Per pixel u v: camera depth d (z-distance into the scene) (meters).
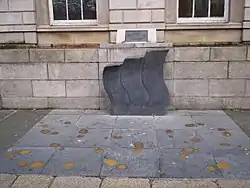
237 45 6.29
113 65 6.04
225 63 6.30
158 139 4.82
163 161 4.04
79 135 5.05
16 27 6.62
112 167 3.89
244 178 3.59
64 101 6.69
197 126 5.43
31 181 3.56
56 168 3.89
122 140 4.80
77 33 6.66
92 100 6.64
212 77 6.38
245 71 6.30
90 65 6.45
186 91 6.47
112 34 6.53
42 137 4.99
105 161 4.07
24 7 6.54
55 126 5.55
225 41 6.48
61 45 6.72
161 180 3.56
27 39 6.68
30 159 4.16
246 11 6.25
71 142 4.75
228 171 3.76
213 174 3.69
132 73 6.04
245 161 4.02
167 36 6.55
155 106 6.16
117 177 3.64
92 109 6.68
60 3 6.73
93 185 3.47
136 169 3.84
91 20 6.77
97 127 5.45
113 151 4.39
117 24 6.45
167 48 6.10
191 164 3.95
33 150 4.46
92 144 4.66
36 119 6.01
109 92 6.14
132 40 6.27
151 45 6.07
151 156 4.21
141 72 6.04
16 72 6.63
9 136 5.06
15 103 6.77
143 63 5.99
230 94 6.43
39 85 6.66
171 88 6.39
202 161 4.03
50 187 3.44
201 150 4.38
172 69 6.30
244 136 4.93
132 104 6.16
